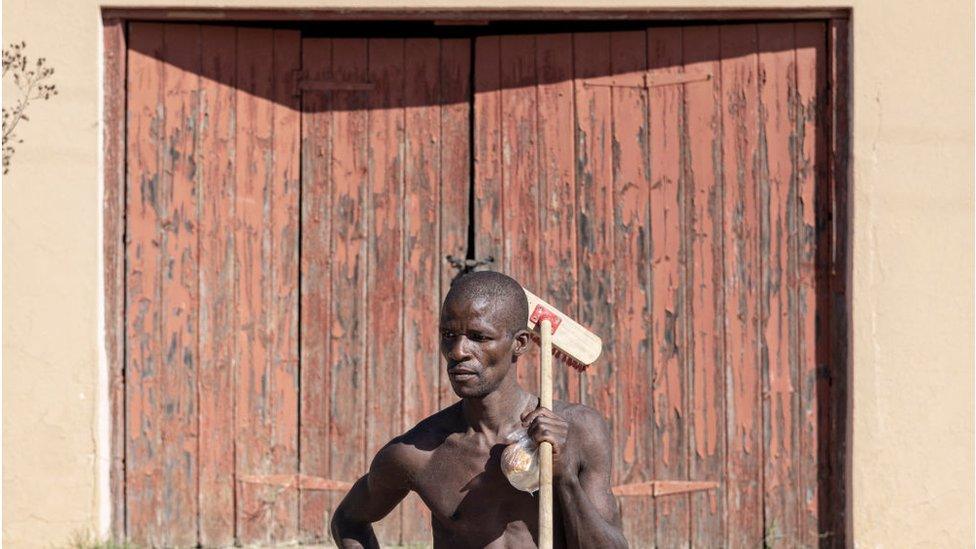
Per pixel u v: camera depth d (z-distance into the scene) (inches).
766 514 307.4
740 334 308.8
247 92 313.4
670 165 310.7
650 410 309.9
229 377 311.3
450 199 314.3
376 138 315.0
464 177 314.3
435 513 165.2
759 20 308.5
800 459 307.3
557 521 163.9
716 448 308.8
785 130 308.3
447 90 315.0
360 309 314.0
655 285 310.5
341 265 314.2
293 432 313.0
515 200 312.8
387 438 313.3
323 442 313.0
